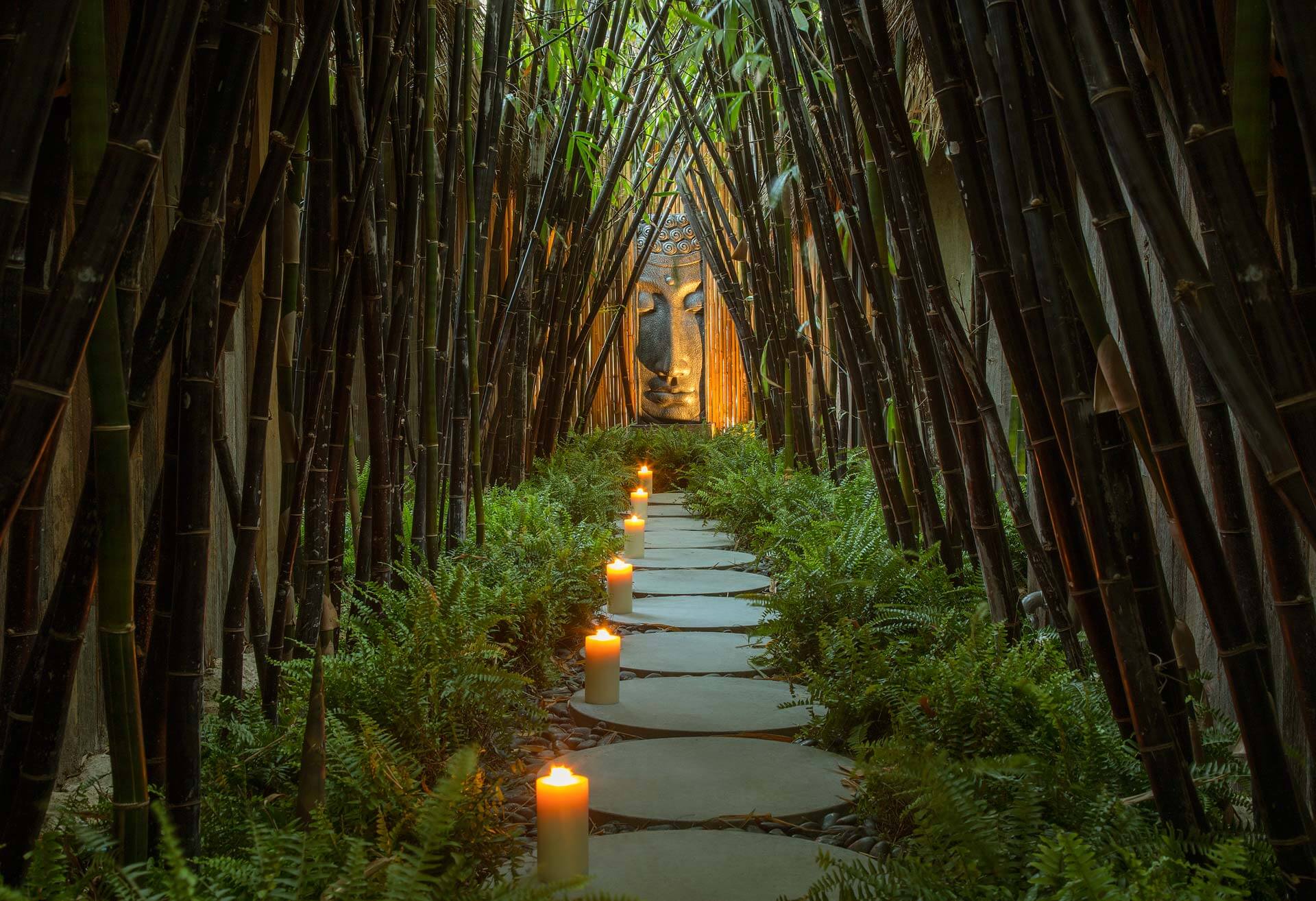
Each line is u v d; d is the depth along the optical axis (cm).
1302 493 83
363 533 239
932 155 398
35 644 108
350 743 141
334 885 101
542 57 390
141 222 107
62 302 81
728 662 271
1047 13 102
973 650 181
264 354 157
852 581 244
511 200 472
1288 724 146
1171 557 195
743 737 210
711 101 526
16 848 100
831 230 289
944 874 114
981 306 276
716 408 845
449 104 279
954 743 161
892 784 151
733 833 159
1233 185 84
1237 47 91
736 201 518
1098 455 116
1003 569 203
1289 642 95
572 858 138
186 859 109
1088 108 102
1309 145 77
